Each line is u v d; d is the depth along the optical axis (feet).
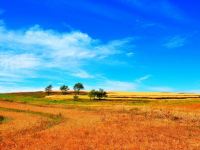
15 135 113.70
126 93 643.04
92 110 272.72
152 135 113.09
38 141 99.30
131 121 160.56
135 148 89.51
